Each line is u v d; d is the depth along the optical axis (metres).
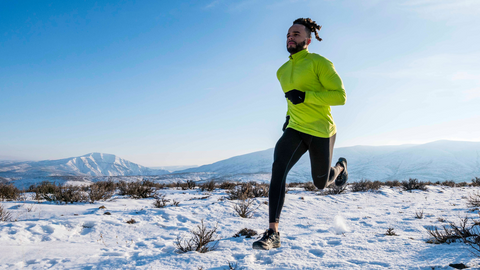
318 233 3.93
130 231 4.34
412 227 4.22
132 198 9.48
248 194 9.09
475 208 6.15
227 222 5.15
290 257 2.40
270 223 2.63
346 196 10.30
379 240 3.06
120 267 2.35
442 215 5.48
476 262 1.94
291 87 2.73
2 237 3.60
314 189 12.91
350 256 2.39
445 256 2.18
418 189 13.54
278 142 2.71
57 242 3.60
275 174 2.62
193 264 2.35
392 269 1.93
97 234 4.14
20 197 8.47
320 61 2.57
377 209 7.15
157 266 2.33
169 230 4.44
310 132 2.59
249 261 2.36
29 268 2.37
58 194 7.79
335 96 2.44
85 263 2.52
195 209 6.46
